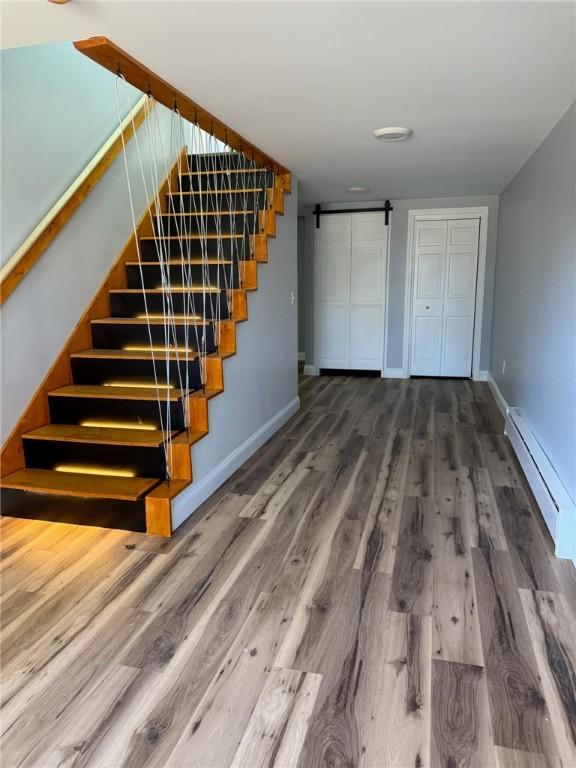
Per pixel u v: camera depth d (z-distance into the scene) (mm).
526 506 2787
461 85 2389
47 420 3025
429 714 1469
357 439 3975
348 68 2186
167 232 4145
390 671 1629
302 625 1848
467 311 6086
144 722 1454
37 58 2875
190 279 3506
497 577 2133
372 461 3490
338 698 1526
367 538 2457
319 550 2354
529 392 3562
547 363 2982
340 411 4828
